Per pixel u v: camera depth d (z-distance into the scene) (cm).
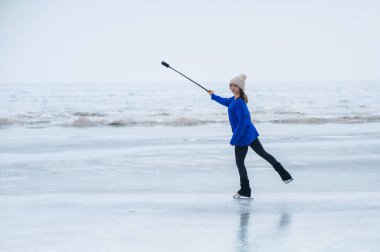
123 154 1394
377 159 1262
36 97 7619
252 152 1418
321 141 1692
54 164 1215
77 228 635
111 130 2262
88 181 991
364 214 697
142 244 562
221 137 1883
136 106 5297
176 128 2362
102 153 1422
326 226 633
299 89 10338
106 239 584
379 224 642
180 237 590
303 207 746
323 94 7725
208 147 1551
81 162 1247
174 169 1132
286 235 593
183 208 749
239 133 839
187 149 1499
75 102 6284
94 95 8150
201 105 5325
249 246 550
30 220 678
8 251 539
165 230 623
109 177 1034
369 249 535
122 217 693
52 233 612
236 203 782
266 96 7200
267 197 827
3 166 1188
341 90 9375
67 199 820
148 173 1081
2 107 5347
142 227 639
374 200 791
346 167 1138
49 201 803
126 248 548
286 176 871
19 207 761
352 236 586
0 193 873
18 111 4612
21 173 1091
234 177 1029
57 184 958
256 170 1115
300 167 1142
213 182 973
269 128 2286
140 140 1783
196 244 560
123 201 802
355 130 2148
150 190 896
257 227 632
